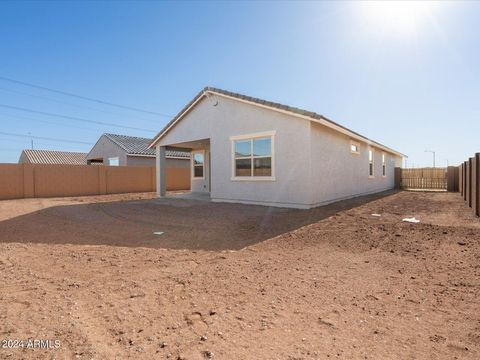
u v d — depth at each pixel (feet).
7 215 33.55
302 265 15.92
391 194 59.88
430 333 9.16
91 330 9.32
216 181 45.11
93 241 21.79
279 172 37.63
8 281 13.53
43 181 60.85
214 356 7.97
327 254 17.94
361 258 17.03
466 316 10.21
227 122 43.37
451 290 12.41
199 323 9.78
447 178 70.13
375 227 24.73
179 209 37.58
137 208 38.88
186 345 8.50
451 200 46.93
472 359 7.86
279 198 37.73
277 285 13.11
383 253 17.88
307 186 35.37
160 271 15.03
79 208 39.14
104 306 11.03
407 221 27.32
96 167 68.80
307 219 29.17
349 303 11.30
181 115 49.60
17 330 9.24
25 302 11.32
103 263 16.40
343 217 29.91
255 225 26.91
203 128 47.09
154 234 24.00
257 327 9.52
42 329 9.33
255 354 8.06
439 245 19.20
